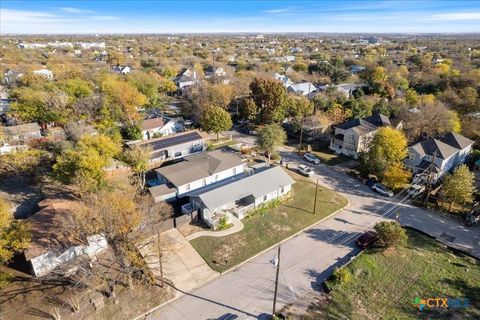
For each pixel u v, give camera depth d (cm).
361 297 2650
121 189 3641
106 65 13438
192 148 5588
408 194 4356
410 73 10731
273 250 3244
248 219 3769
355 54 19212
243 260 3083
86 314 2462
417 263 3056
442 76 8988
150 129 6253
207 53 18888
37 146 5272
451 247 3284
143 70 12025
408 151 4859
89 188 3550
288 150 5916
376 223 3512
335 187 4566
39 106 6191
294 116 6944
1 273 2780
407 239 3388
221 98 7288
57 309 2452
